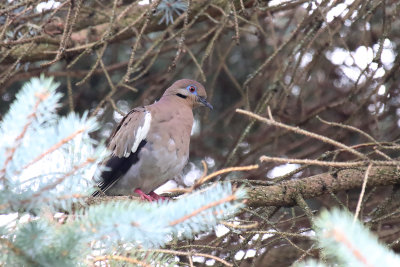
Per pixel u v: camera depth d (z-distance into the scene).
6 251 3.47
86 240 3.61
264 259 10.24
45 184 3.64
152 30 11.91
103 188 10.26
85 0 10.79
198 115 13.54
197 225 3.77
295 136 12.63
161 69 13.41
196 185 4.29
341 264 3.34
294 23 12.68
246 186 8.94
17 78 11.77
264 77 12.49
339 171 8.66
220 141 13.30
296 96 12.59
